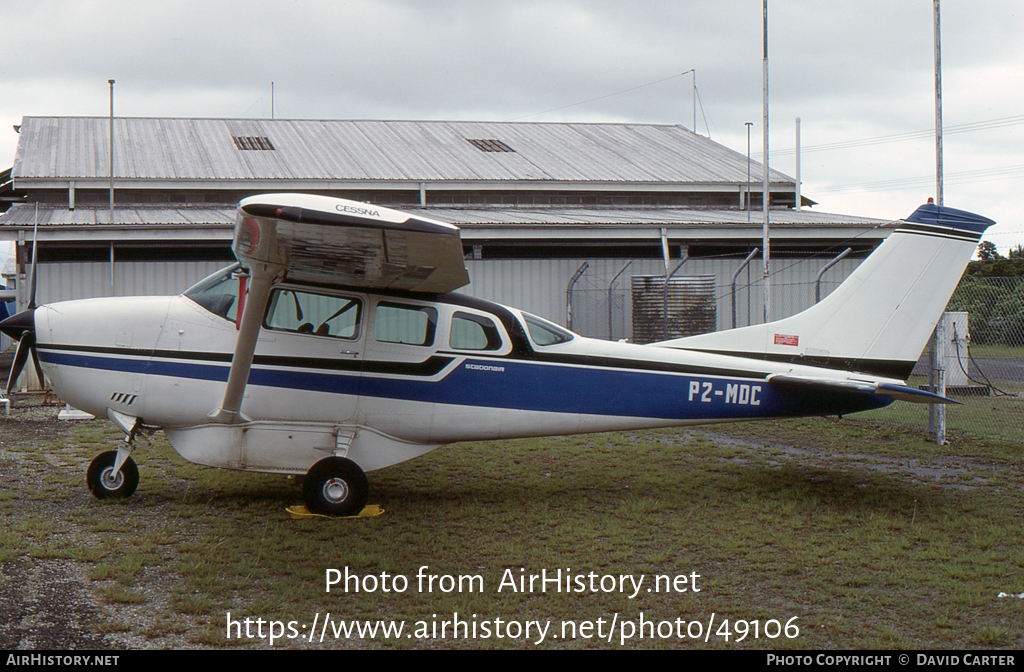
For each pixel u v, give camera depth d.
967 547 5.61
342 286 6.57
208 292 6.66
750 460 8.74
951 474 8.02
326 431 6.59
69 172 18.28
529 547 5.64
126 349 6.45
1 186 18.88
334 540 5.66
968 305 23.23
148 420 6.53
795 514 6.48
